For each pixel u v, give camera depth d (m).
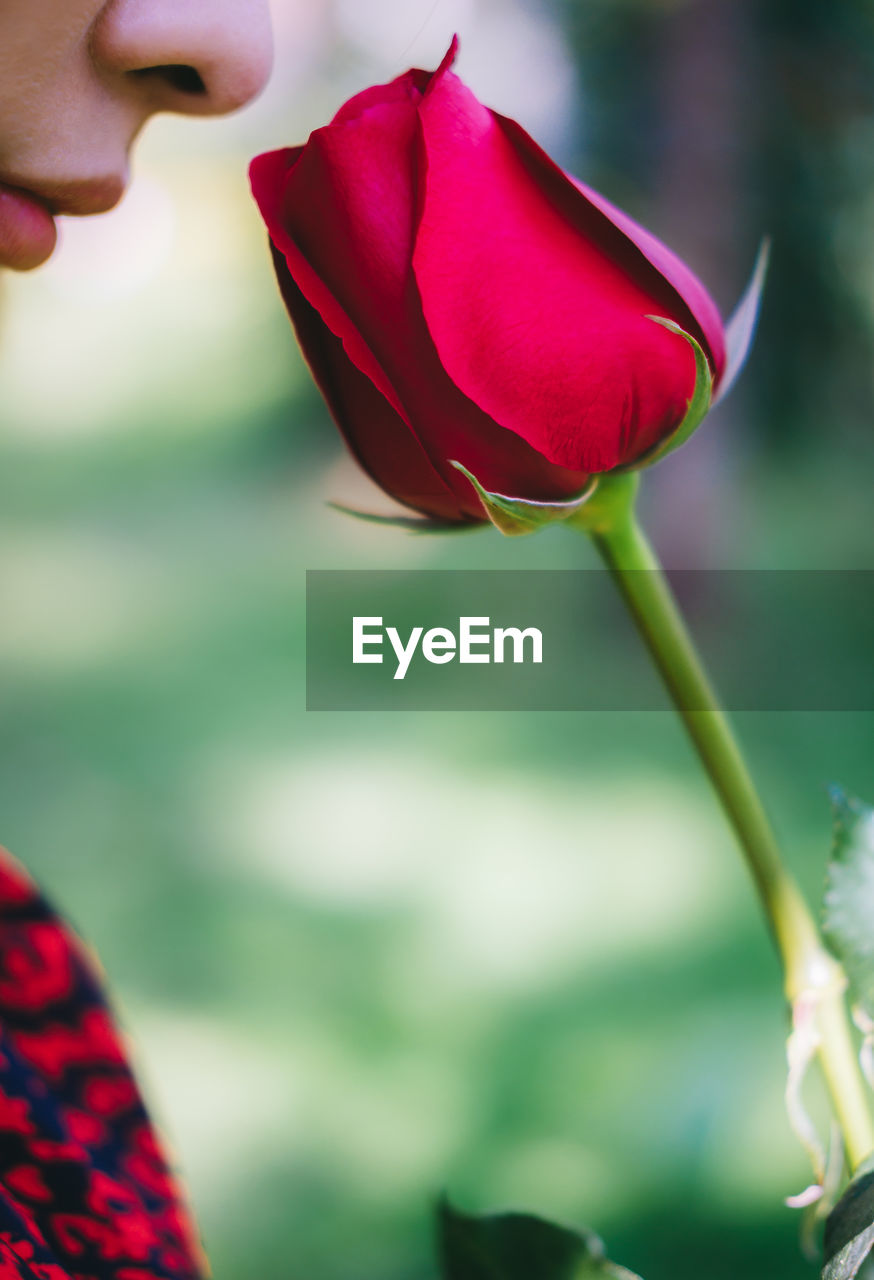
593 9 3.85
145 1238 0.42
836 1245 0.35
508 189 0.37
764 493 4.39
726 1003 1.83
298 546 4.75
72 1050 0.44
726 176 3.86
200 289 8.84
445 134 0.37
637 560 0.38
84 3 0.36
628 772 2.89
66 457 6.22
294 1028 1.90
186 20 0.37
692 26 3.80
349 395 0.38
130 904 2.40
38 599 4.41
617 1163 1.45
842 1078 0.36
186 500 5.42
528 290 0.37
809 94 3.80
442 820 2.66
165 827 2.75
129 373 7.47
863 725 3.06
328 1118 1.66
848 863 0.37
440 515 0.39
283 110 5.75
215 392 6.96
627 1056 1.71
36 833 2.77
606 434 0.37
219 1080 1.76
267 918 2.30
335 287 0.37
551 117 3.92
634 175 3.90
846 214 3.99
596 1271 0.38
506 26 3.88
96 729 3.33
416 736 3.18
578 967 2.01
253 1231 1.44
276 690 3.51
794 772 2.83
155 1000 2.02
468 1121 1.62
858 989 0.36
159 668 3.71
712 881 2.30
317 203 0.37
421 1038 1.84
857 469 4.51
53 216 0.38
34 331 8.27
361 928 2.24
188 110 0.38
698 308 0.38
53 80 0.37
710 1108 1.49
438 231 0.37
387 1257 1.38
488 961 2.08
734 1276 1.26
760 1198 1.35
